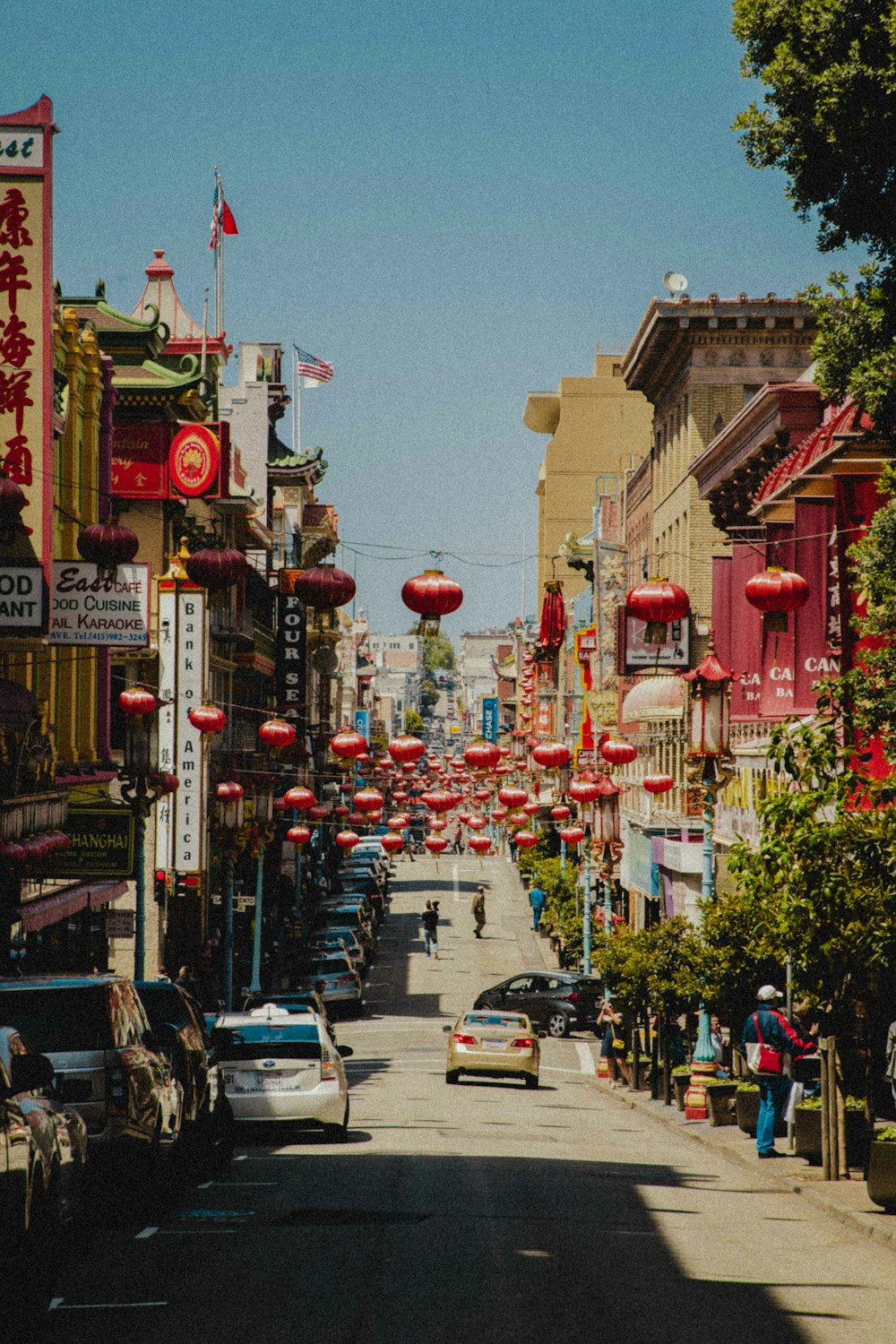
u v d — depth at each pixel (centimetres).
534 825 10212
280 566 8394
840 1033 2259
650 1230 1655
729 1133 2825
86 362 3831
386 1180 2016
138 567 2955
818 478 2861
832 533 2733
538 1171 2188
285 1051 2525
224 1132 2159
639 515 7750
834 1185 2033
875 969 2008
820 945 2020
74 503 3709
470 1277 1338
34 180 2578
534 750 4347
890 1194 1766
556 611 10425
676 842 5638
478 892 8288
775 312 5922
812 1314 1241
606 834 5556
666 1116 3241
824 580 2788
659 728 6600
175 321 6719
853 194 2017
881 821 1977
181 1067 1873
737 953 2975
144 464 4878
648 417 12550
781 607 2414
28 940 3656
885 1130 1850
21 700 2819
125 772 3362
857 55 1917
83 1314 1185
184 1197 1848
